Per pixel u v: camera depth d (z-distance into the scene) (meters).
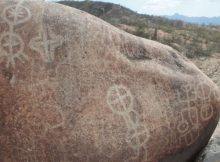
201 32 29.03
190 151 6.04
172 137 5.73
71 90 5.24
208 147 6.27
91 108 5.28
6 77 5.10
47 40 5.28
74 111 5.21
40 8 5.44
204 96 5.98
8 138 5.05
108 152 5.30
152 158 5.62
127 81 5.53
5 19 5.27
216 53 20.19
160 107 5.63
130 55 5.70
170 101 5.73
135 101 5.50
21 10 5.36
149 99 5.59
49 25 5.36
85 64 5.36
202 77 6.08
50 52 5.26
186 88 5.88
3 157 5.07
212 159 6.11
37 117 5.09
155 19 36.34
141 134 5.48
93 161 5.25
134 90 5.54
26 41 5.22
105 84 5.40
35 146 5.10
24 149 5.08
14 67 5.13
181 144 5.85
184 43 21.98
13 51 5.16
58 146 5.14
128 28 25.73
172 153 5.81
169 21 36.34
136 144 5.45
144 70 5.67
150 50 5.93
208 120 6.03
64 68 5.27
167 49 6.12
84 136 5.21
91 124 5.25
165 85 5.75
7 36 5.20
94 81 5.36
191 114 5.86
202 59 18.25
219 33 29.67
